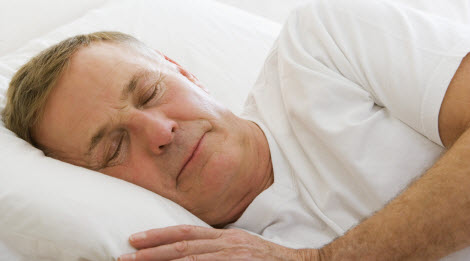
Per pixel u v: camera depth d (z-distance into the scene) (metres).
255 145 0.84
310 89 0.81
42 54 0.85
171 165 0.75
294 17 0.90
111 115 0.74
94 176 0.72
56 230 0.63
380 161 0.74
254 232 0.82
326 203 0.77
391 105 0.75
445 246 0.62
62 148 0.79
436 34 0.73
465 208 0.60
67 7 1.61
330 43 0.81
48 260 0.66
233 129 0.80
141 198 0.69
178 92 0.79
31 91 0.80
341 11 0.83
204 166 0.75
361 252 0.64
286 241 0.77
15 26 1.52
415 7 1.40
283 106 0.90
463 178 0.60
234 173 0.77
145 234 0.63
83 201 0.65
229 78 1.27
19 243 0.66
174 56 1.33
